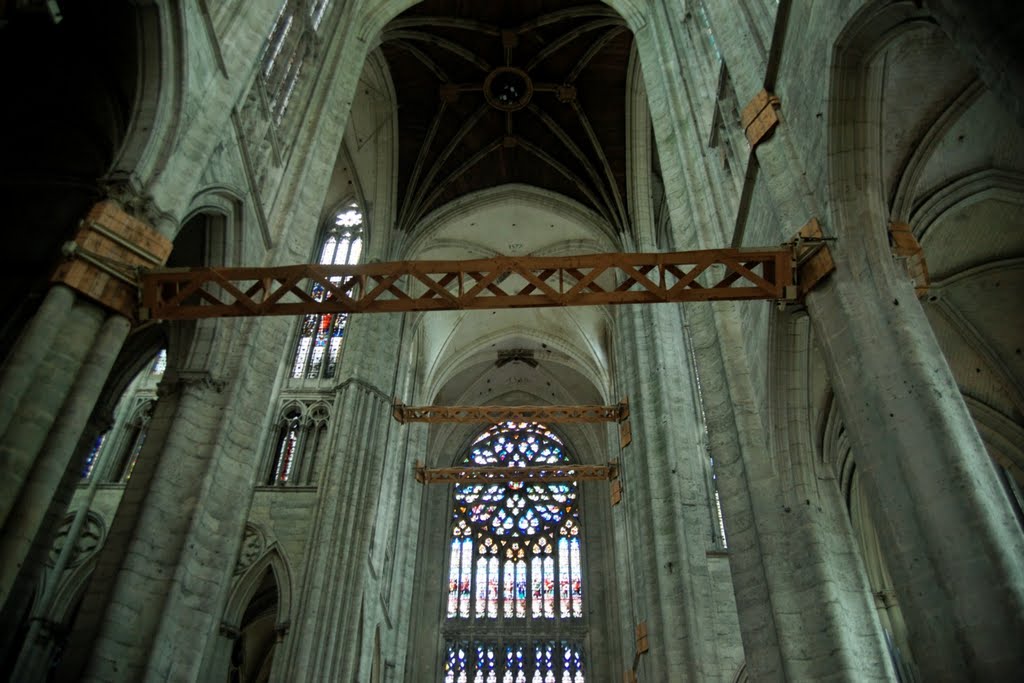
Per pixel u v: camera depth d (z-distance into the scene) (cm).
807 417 1311
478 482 3186
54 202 1507
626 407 2673
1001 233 1547
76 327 991
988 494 772
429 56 2831
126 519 1228
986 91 1123
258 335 1487
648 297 1198
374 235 2916
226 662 2112
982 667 696
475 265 1259
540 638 3556
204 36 1260
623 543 2952
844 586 1216
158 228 1108
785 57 1205
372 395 2548
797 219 1109
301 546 2295
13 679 2012
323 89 1888
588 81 2917
